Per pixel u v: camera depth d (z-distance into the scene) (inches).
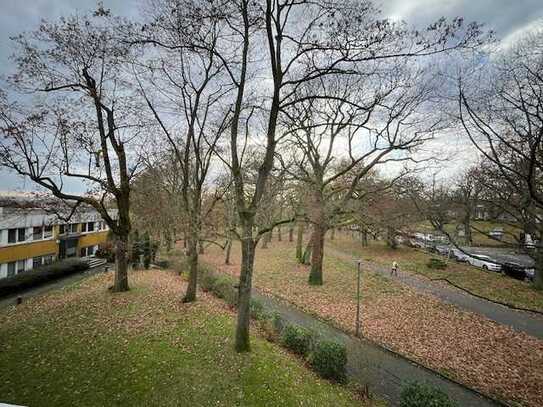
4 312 602.9
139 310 550.9
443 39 305.3
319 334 472.1
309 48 367.2
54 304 613.0
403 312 665.6
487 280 909.8
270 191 576.1
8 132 494.9
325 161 795.4
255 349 416.2
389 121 546.6
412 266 1125.7
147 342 425.4
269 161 401.1
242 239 400.5
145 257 1051.3
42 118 525.0
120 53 542.0
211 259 1342.3
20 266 1063.0
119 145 645.3
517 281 903.1
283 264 1154.0
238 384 341.7
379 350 500.7
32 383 339.0
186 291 652.1
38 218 1136.2
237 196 413.4
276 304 721.6
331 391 358.3
